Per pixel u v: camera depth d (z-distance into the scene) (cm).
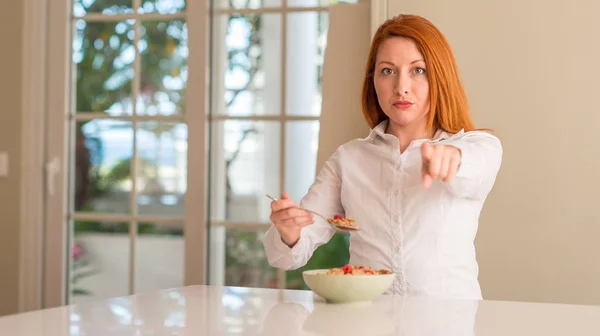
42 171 357
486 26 276
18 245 354
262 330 101
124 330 101
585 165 267
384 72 177
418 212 172
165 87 344
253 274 331
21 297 354
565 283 268
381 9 285
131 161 350
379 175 179
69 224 358
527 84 272
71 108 358
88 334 98
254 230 331
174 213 343
